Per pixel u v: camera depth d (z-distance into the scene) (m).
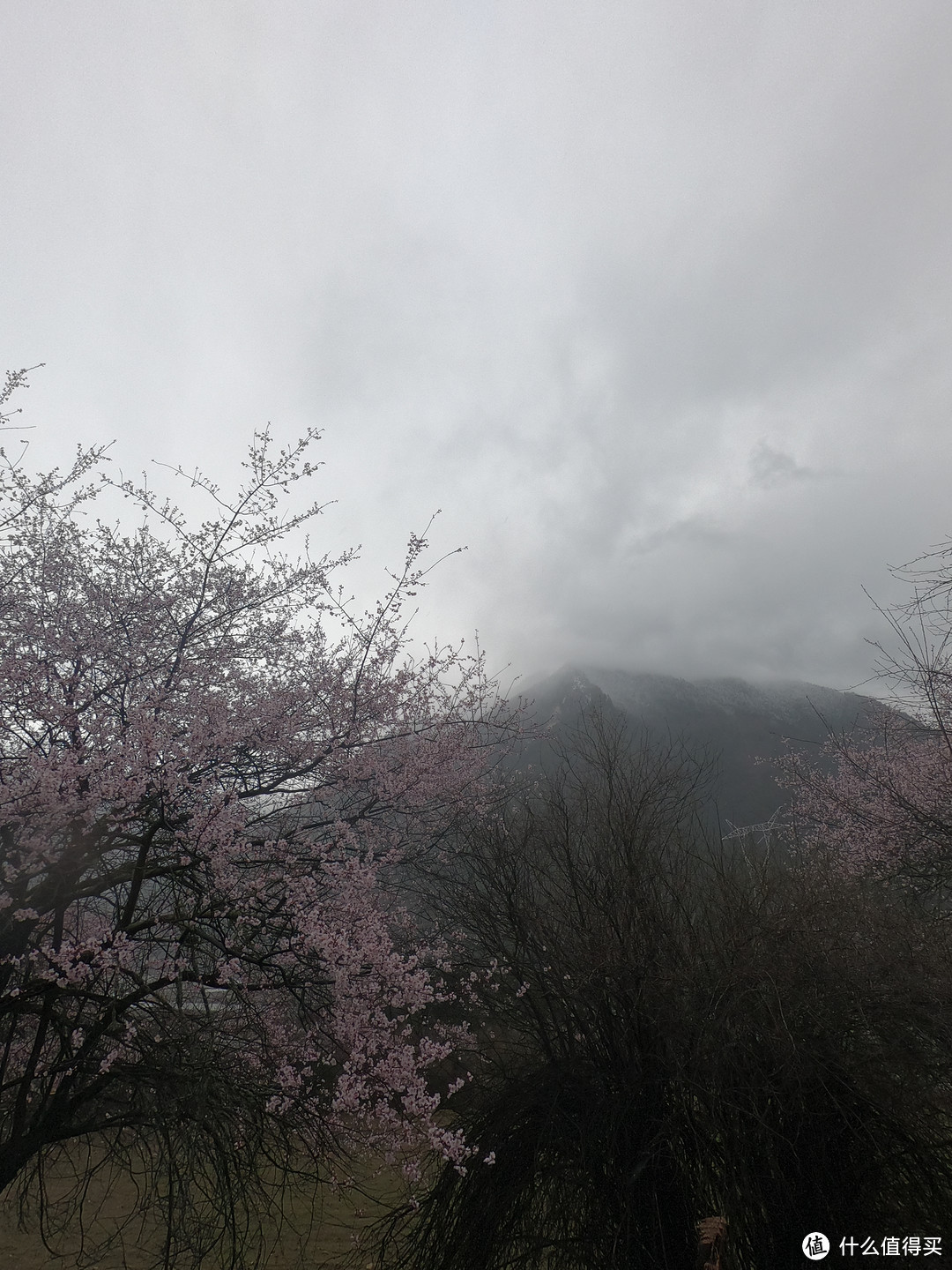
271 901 5.88
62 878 5.30
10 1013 5.69
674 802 8.73
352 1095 4.95
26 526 6.25
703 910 7.60
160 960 5.76
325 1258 8.12
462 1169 5.02
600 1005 7.06
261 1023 5.82
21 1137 5.51
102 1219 9.95
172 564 6.65
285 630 7.09
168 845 5.62
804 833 11.52
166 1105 5.01
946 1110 6.07
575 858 8.02
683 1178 6.55
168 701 5.58
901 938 6.62
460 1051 7.18
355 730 6.62
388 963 5.27
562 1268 6.50
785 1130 6.22
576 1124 6.68
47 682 5.67
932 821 8.30
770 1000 6.33
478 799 7.96
